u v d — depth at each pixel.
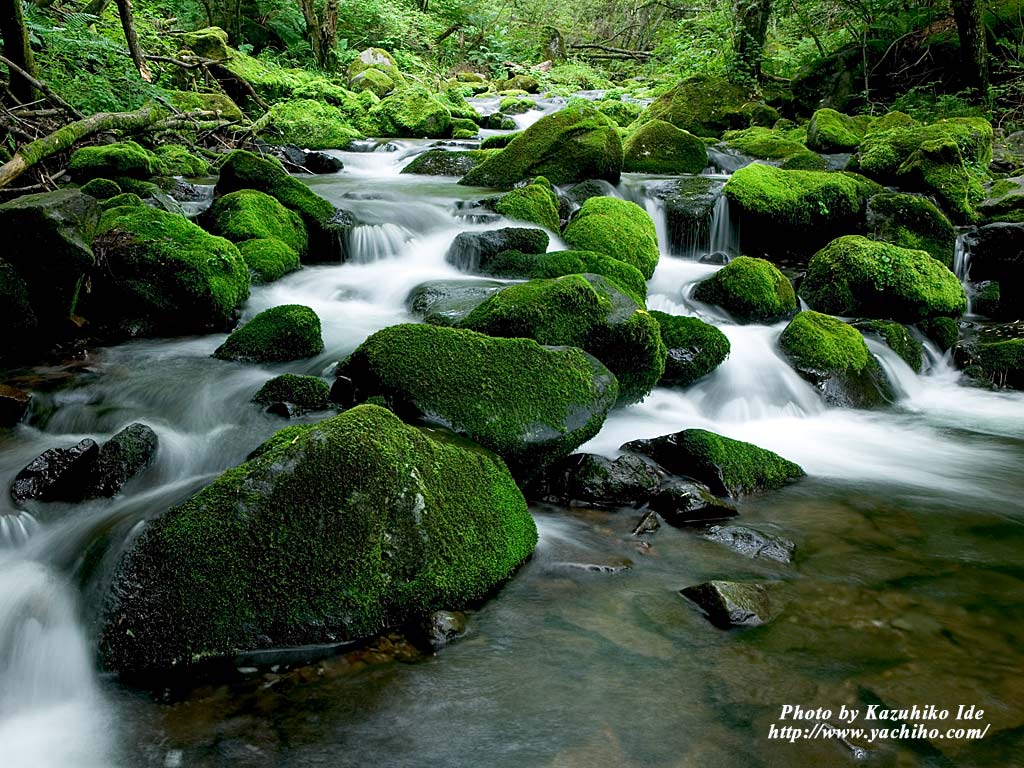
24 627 3.17
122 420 5.00
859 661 3.12
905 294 8.23
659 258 9.69
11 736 2.69
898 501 4.82
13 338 5.76
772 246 10.07
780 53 18.73
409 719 2.73
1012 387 7.46
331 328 6.80
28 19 10.98
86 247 5.79
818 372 6.86
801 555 4.04
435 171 12.79
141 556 3.14
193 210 8.91
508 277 7.84
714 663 3.08
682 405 6.40
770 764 2.54
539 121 11.52
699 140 13.04
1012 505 4.80
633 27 38.12
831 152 13.58
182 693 2.85
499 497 3.83
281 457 3.33
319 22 21.52
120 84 11.52
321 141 15.41
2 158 8.30
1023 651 3.22
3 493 4.02
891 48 15.98
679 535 4.20
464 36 31.84
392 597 3.24
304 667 3.00
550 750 2.59
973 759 2.59
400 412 4.45
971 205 10.44
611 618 3.39
